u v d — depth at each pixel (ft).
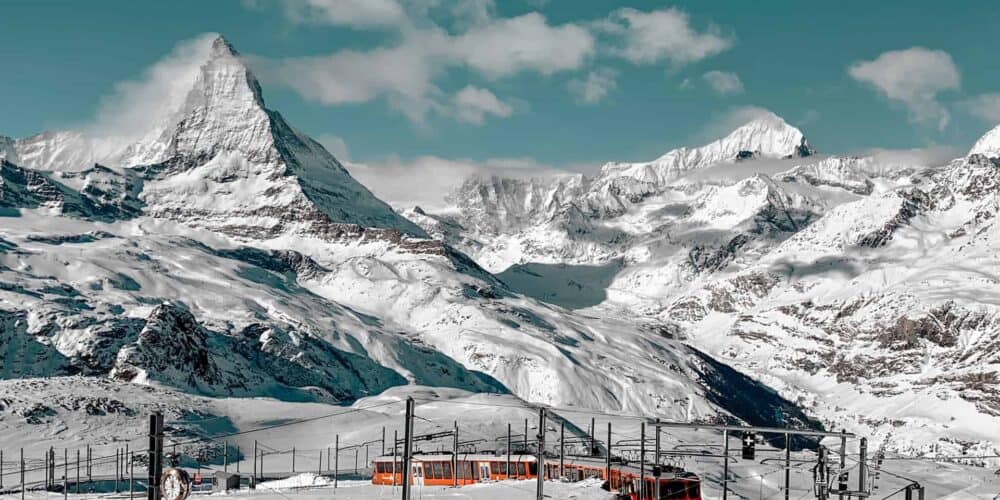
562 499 343.26
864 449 253.44
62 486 566.36
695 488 372.58
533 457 441.68
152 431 190.39
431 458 465.06
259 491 436.76
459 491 372.17
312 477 544.62
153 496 188.85
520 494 352.28
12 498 465.88
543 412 285.64
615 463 403.95
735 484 654.12
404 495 250.16
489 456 450.71
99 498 460.96
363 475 639.35
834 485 568.82
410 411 252.62
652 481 360.69
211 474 637.71
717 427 260.42
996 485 648.79
